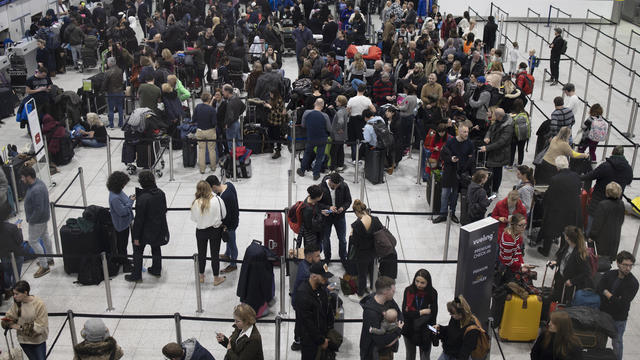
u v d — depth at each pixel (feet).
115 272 34.65
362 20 75.72
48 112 49.93
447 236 35.53
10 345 30.25
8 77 63.05
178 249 37.06
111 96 54.24
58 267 35.47
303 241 34.53
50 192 43.37
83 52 70.64
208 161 47.50
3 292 32.65
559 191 34.73
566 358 24.48
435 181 40.45
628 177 36.47
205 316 31.32
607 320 26.94
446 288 33.68
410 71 56.03
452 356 24.98
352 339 29.99
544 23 100.83
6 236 32.24
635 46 87.56
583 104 63.36
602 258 31.27
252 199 42.65
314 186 32.14
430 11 88.38
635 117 54.85
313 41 69.97
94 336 23.86
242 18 75.25
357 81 53.83
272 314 31.40
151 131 45.19
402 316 25.98
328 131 44.39
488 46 77.51
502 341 29.81
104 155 49.80
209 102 45.50
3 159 43.62
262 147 50.06
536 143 49.70
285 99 56.90
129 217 33.53
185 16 80.79
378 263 32.76
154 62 57.67
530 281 30.73
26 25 78.64
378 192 44.16
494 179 42.27
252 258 29.78
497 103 46.47
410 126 47.91
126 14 85.56
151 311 31.76
